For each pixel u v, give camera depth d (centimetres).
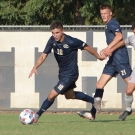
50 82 4291
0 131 2692
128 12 6744
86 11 6031
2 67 4300
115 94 4272
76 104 4300
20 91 4312
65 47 3009
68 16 6481
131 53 4231
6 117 3791
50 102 3088
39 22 6481
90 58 4256
